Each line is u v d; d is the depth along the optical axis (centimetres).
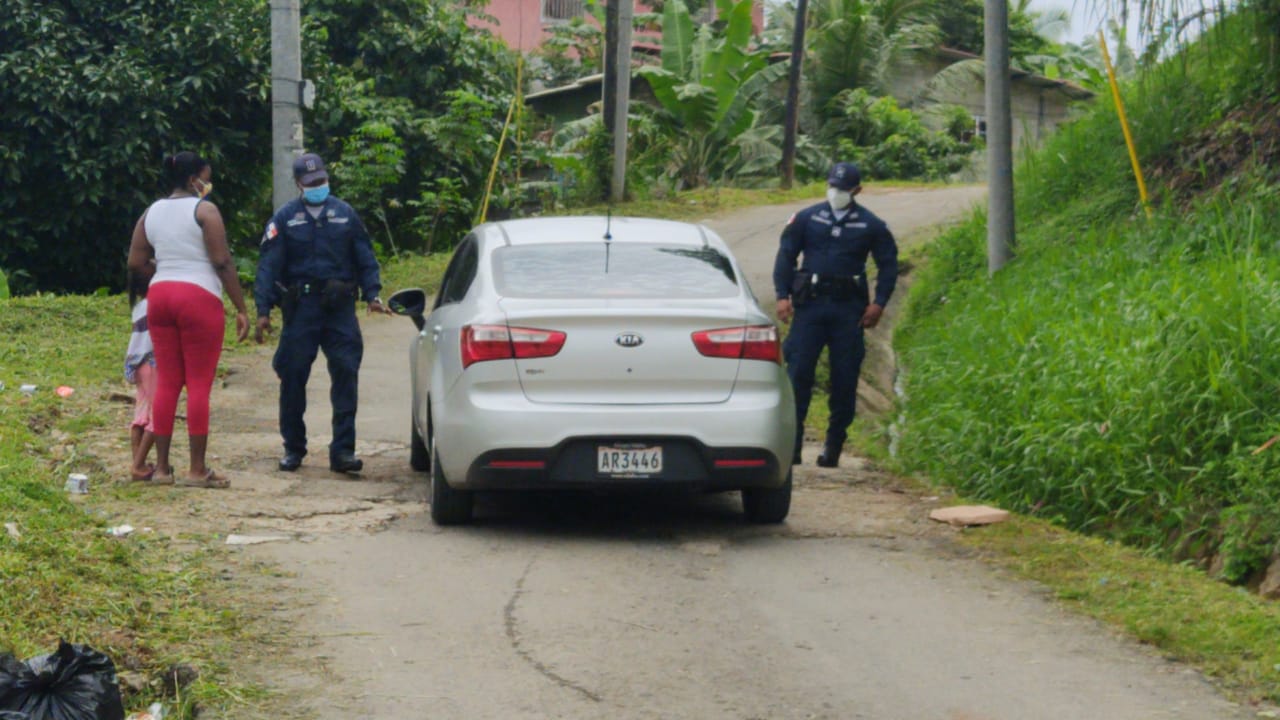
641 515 769
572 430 670
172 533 661
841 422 926
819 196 2684
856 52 3547
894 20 3806
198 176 768
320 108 2022
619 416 673
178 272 750
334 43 2370
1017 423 828
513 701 460
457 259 833
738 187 3112
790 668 500
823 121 3575
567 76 3603
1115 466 735
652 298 710
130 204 1664
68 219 1653
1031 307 1002
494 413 671
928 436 934
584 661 503
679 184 2886
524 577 619
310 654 503
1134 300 870
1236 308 764
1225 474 688
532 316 677
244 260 1847
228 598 564
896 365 1294
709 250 766
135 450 777
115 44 1689
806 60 3581
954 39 4316
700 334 685
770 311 1516
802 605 586
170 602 548
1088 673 501
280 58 1514
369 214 2127
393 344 1434
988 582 632
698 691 473
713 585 615
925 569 654
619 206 2472
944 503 814
